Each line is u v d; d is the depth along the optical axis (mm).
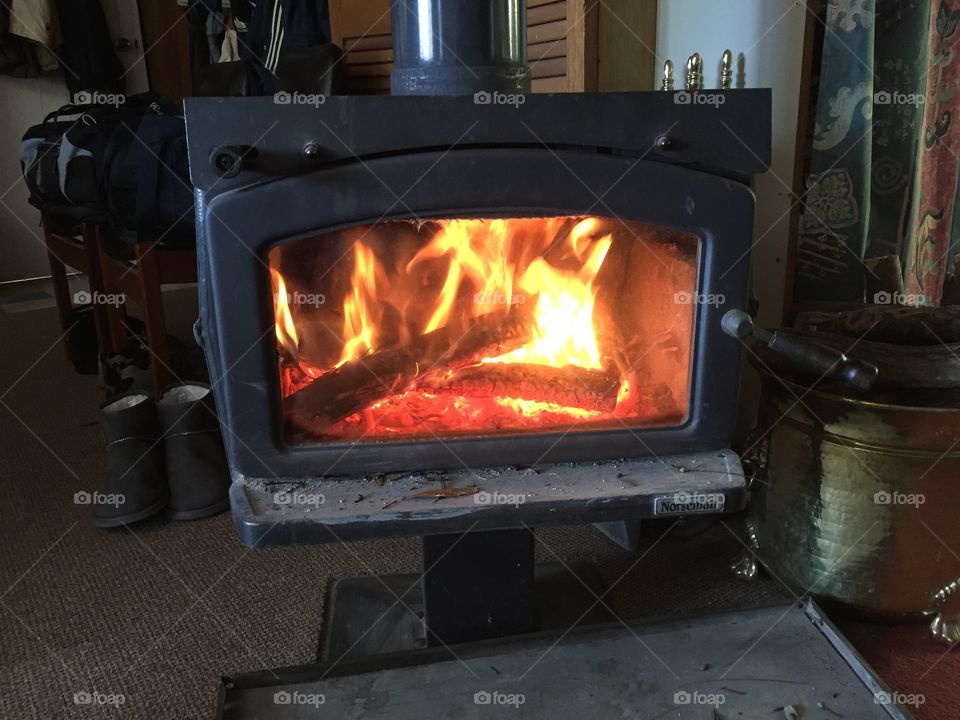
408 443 900
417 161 783
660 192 824
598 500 853
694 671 968
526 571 1018
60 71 3336
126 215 1642
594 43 1270
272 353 841
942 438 986
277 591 1220
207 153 760
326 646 1078
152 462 1431
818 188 1266
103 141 1755
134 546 1354
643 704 919
